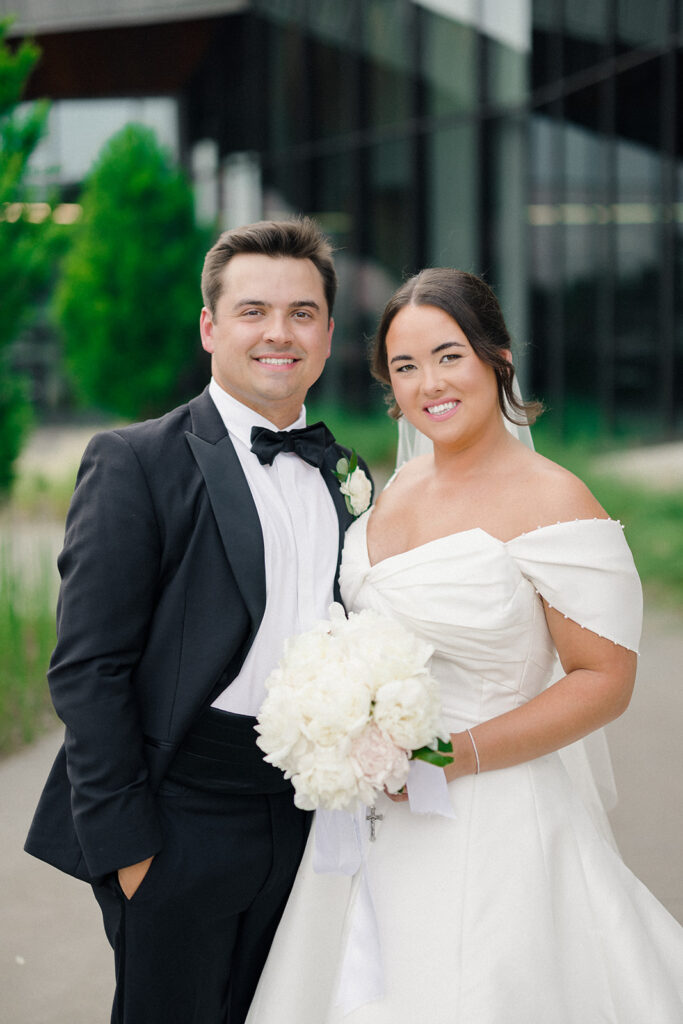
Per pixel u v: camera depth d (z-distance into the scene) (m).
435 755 1.87
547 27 11.84
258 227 2.20
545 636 2.14
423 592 2.09
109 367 15.96
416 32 13.96
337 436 14.07
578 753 2.55
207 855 2.04
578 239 11.74
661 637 6.13
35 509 11.16
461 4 13.09
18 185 6.93
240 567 2.05
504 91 12.63
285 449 2.20
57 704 1.99
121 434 2.11
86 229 16.08
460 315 2.14
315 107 16.83
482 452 2.23
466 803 2.07
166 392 16.23
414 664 1.89
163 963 2.05
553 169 12.00
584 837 2.15
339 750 1.82
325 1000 2.16
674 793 4.04
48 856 2.12
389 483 2.46
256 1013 2.14
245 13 18.94
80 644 1.98
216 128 20.84
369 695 1.85
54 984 3.02
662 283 10.46
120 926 2.06
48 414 21.98
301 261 2.20
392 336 2.22
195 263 16.20
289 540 2.17
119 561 1.99
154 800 2.02
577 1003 2.02
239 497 2.10
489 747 2.03
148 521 2.02
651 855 3.54
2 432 8.47
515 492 2.16
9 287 7.08
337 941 2.18
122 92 21.45
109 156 16.09
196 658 2.04
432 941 2.02
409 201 14.42
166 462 2.08
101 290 15.92
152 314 15.91
